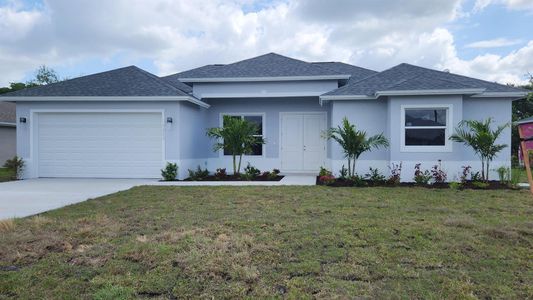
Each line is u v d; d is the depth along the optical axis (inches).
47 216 256.2
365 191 372.8
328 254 170.1
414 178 439.8
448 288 134.5
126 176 513.0
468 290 133.2
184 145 514.6
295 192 365.1
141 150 510.6
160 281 140.6
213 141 609.3
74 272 150.0
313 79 555.2
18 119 513.7
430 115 453.4
